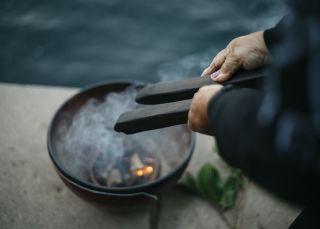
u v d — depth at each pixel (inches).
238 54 52.9
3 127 92.3
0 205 76.4
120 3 186.7
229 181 80.3
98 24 177.5
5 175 82.0
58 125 74.3
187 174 80.6
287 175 33.9
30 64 160.4
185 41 167.8
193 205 78.5
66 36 172.2
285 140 32.5
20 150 87.4
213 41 166.7
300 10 31.2
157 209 77.6
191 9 182.5
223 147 37.9
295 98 31.4
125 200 64.2
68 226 74.2
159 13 181.6
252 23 171.9
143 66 158.7
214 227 74.9
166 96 56.1
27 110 97.3
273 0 181.6
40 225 74.0
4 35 170.6
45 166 84.5
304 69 30.5
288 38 31.9
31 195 78.9
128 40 169.8
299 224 55.0
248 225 74.7
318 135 31.1
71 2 187.0
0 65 159.0
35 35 171.6
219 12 179.2
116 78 155.3
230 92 39.3
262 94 35.7
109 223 75.0
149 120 53.6
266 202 78.0
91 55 164.2
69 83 154.6
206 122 44.3
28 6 185.2
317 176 32.6
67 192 79.9
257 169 35.7
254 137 34.6
